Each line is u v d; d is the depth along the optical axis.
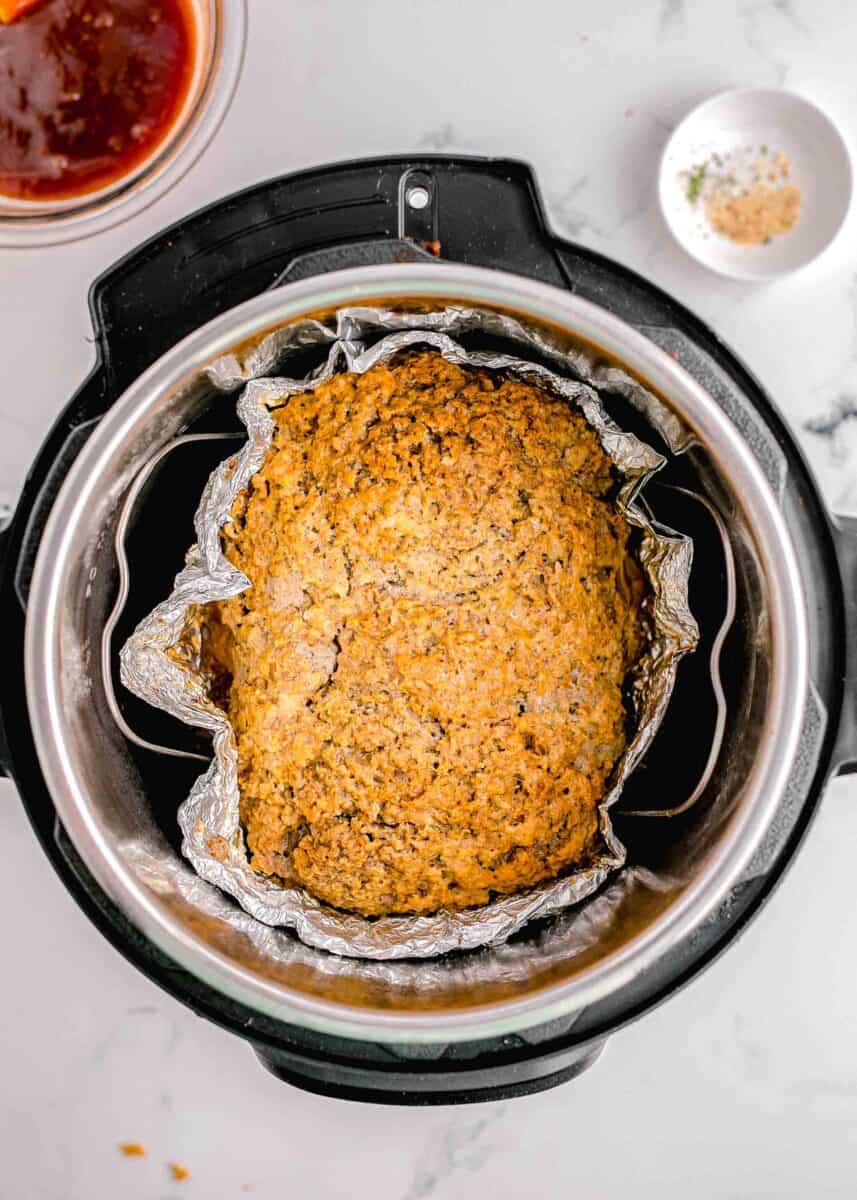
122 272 0.54
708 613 0.55
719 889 0.50
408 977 0.54
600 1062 0.64
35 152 0.60
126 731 0.55
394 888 0.54
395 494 0.54
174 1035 0.64
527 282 0.50
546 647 0.54
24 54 0.59
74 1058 0.64
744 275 0.61
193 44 0.60
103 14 0.59
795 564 0.50
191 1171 0.64
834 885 0.63
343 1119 0.64
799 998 0.63
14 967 0.64
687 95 0.62
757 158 0.61
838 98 0.61
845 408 0.62
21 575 0.53
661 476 0.55
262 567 0.54
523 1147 0.64
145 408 0.51
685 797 0.54
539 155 0.62
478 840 0.54
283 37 0.62
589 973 0.50
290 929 0.54
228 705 0.55
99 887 0.53
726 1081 0.64
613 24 0.61
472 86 0.62
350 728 0.54
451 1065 0.53
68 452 0.53
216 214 0.53
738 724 0.53
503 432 0.54
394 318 0.52
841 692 0.53
